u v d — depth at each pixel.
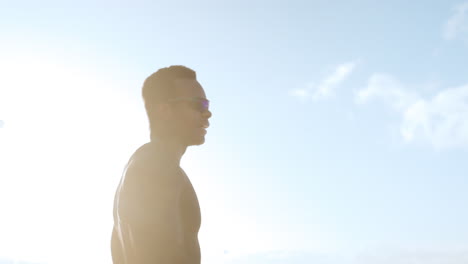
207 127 1.93
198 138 1.88
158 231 1.55
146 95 1.91
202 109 1.89
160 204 1.58
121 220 1.65
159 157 1.69
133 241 1.58
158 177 1.61
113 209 1.90
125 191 1.65
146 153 1.71
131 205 1.60
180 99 1.85
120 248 1.83
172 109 1.85
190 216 1.72
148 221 1.56
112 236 1.89
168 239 1.55
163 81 1.88
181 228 1.67
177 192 1.63
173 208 1.59
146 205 1.58
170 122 1.83
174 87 1.87
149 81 1.91
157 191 1.59
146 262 1.54
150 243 1.55
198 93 1.91
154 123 1.86
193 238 1.73
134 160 1.72
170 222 1.57
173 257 1.54
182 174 1.73
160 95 1.86
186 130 1.85
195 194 1.78
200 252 1.74
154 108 1.87
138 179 1.62
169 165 1.67
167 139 1.82
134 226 1.58
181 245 1.58
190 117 1.86
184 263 1.57
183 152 1.88
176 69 1.92
